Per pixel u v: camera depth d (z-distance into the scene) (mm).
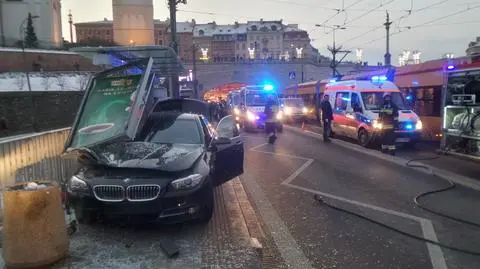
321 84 30344
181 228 6172
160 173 5801
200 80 84562
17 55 46969
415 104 18047
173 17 28500
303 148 15703
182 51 130750
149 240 5668
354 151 14805
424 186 9164
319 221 6754
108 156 6230
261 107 22969
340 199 8102
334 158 13180
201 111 11875
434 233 6164
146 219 5680
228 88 51125
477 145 10031
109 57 13508
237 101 26344
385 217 6945
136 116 7473
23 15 62469
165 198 5617
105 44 60312
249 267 4840
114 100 7723
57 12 67875
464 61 10852
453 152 10781
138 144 6945
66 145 7305
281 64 84625
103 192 5684
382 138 14562
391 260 5211
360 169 11234
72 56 51344
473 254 5387
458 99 10609
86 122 7535
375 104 16312
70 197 5883
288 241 5863
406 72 18891
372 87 16812
